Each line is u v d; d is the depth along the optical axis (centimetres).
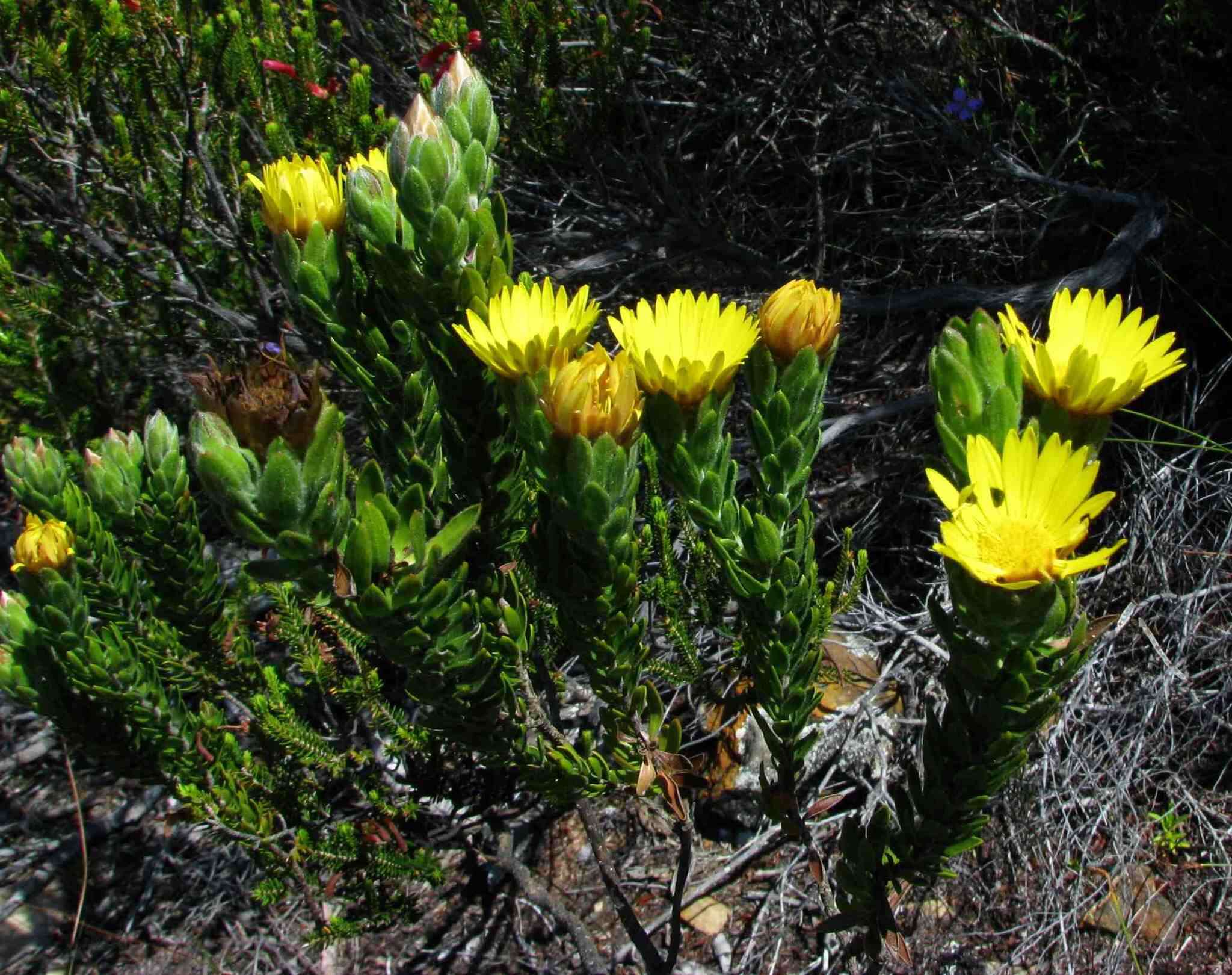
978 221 120
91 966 93
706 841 89
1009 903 80
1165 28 110
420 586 34
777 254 126
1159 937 78
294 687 72
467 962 87
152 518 56
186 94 92
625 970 82
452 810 77
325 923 70
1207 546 94
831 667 91
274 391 31
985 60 121
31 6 90
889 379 112
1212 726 88
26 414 107
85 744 59
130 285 104
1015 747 36
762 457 40
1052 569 29
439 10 92
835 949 78
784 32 121
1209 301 101
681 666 69
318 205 41
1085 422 33
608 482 35
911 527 104
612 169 116
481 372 41
